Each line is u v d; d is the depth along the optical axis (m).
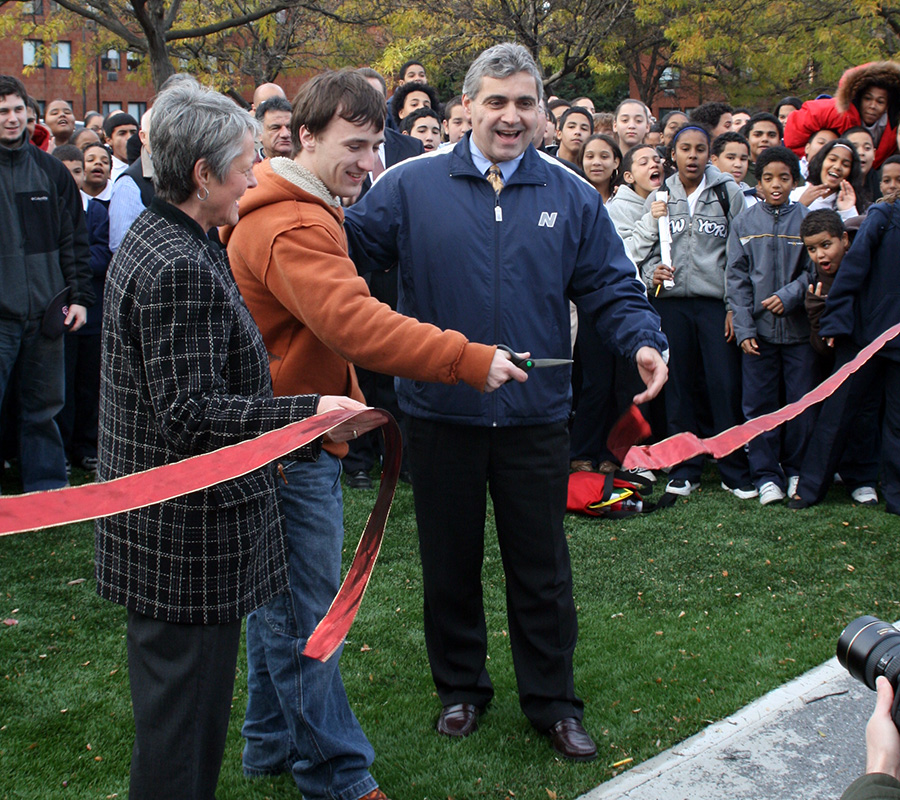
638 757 2.84
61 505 1.52
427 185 2.83
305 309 2.31
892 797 1.20
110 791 2.73
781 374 5.52
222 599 2.00
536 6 13.19
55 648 3.62
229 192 2.00
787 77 16.28
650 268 5.61
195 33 13.70
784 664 3.35
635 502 5.20
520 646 2.95
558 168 2.89
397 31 14.93
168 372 1.85
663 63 20.81
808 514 5.04
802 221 5.24
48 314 5.14
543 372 2.83
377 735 3.00
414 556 4.50
